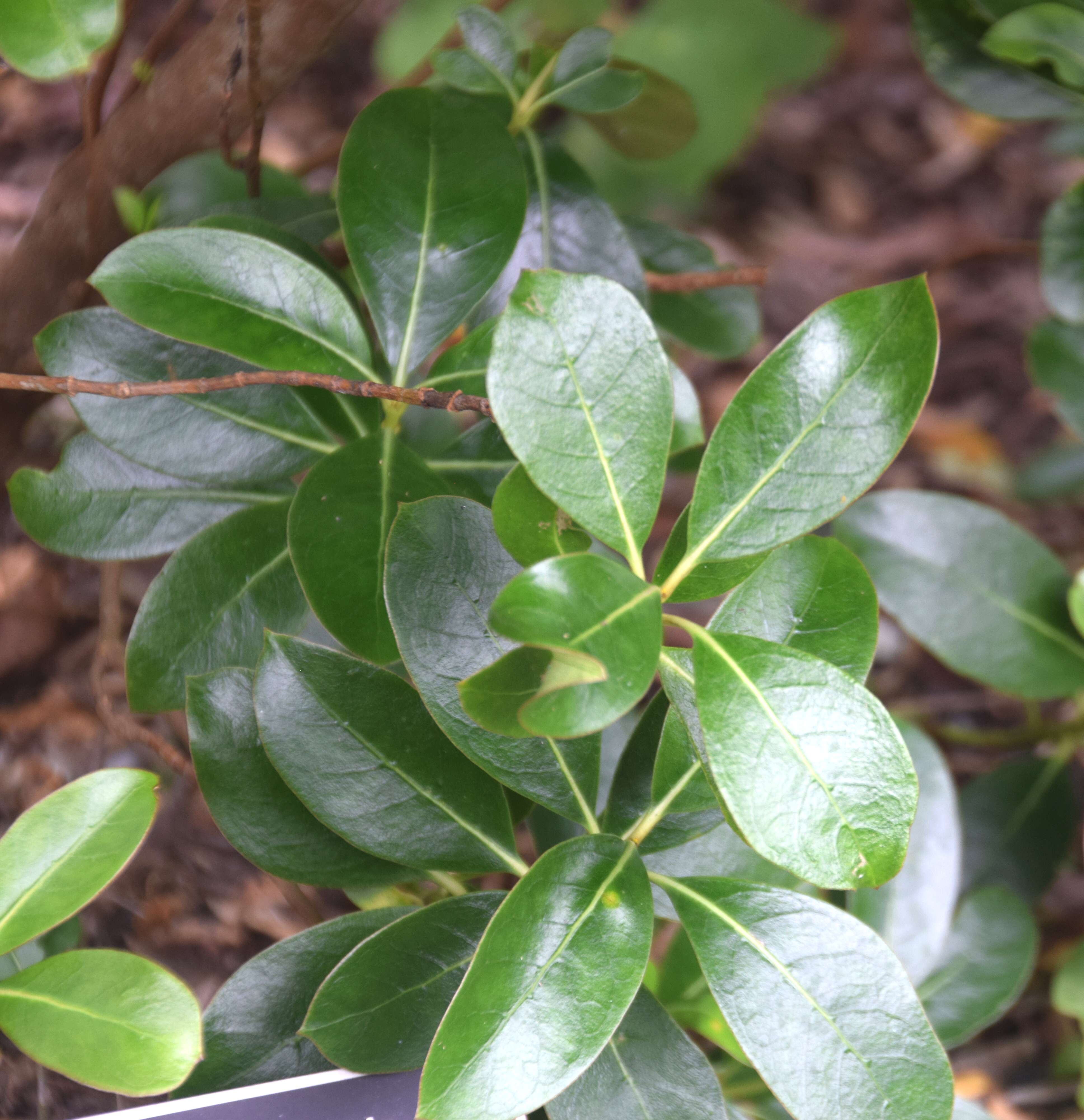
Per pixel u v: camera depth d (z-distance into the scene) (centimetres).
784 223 183
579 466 59
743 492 60
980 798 92
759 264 176
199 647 71
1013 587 81
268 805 67
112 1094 78
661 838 65
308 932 67
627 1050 64
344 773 65
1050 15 77
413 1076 63
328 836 67
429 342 68
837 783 57
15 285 78
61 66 60
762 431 60
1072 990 80
